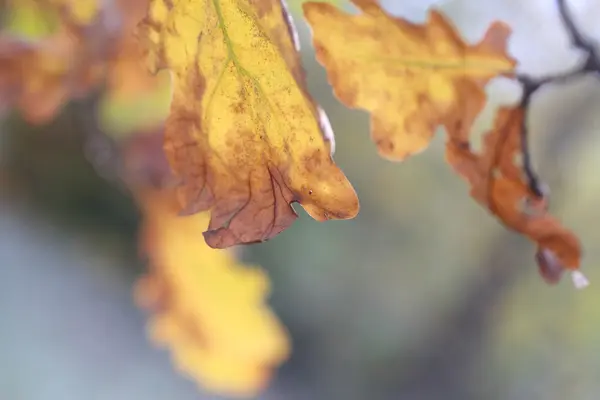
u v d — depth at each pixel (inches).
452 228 81.4
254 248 75.7
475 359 82.3
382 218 80.7
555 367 80.9
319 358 79.5
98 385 59.3
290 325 78.3
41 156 63.3
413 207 81.0
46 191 65.9
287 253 77.5
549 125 64.5
